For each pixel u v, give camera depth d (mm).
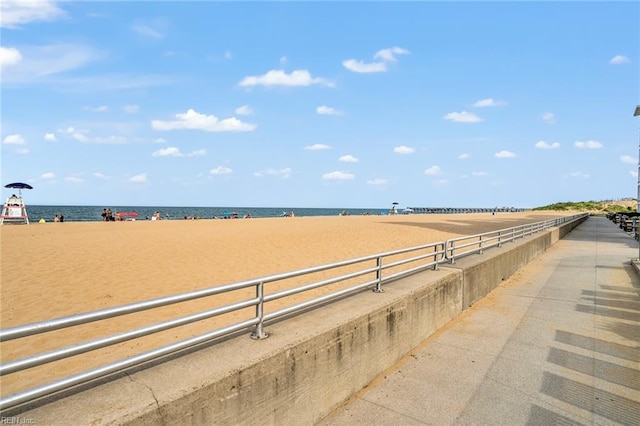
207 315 2957
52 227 29797
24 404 2221
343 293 4516
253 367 2857
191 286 10094
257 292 3383
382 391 4121
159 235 22766
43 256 14477
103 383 2496
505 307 7426
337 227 30297
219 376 2625
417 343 5418
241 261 13680
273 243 18766
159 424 2273
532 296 8289
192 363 2812
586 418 3605
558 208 115500
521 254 11812
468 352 5188
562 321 6523
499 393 4070
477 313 7027
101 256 14547
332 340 3693
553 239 18469
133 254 15055
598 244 18719
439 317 6125
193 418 2457
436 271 6852
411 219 48812
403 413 3693
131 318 7723
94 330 7098
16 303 8555
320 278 11031
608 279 10000
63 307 8312
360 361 4125
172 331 6926
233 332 3404
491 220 49250
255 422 2887
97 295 9195
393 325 4770
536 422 3547
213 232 25141
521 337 5754
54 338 6734
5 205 36281
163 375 2613
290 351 3197
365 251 16406
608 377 4426
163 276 11188
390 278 5633
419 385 4250
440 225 34250
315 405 3492
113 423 2068
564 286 9234
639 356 5016
